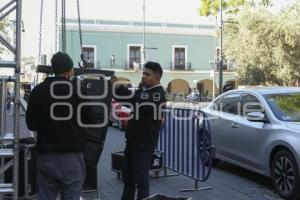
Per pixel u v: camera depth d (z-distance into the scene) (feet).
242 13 95.30
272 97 25.99
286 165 22.47
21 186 20.12
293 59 89.20
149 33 183.42
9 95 17.35
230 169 29.66
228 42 104.83
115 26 179.63
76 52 173.88
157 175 27.07
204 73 188.34
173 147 27.07
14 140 15.31
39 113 14.57
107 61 179.83
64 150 14.40
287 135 22.47
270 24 90.27
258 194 23.45
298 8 90.43
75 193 14.70
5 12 15.02
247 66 96.94
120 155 26.05
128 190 18.97
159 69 18.33
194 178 24.44
